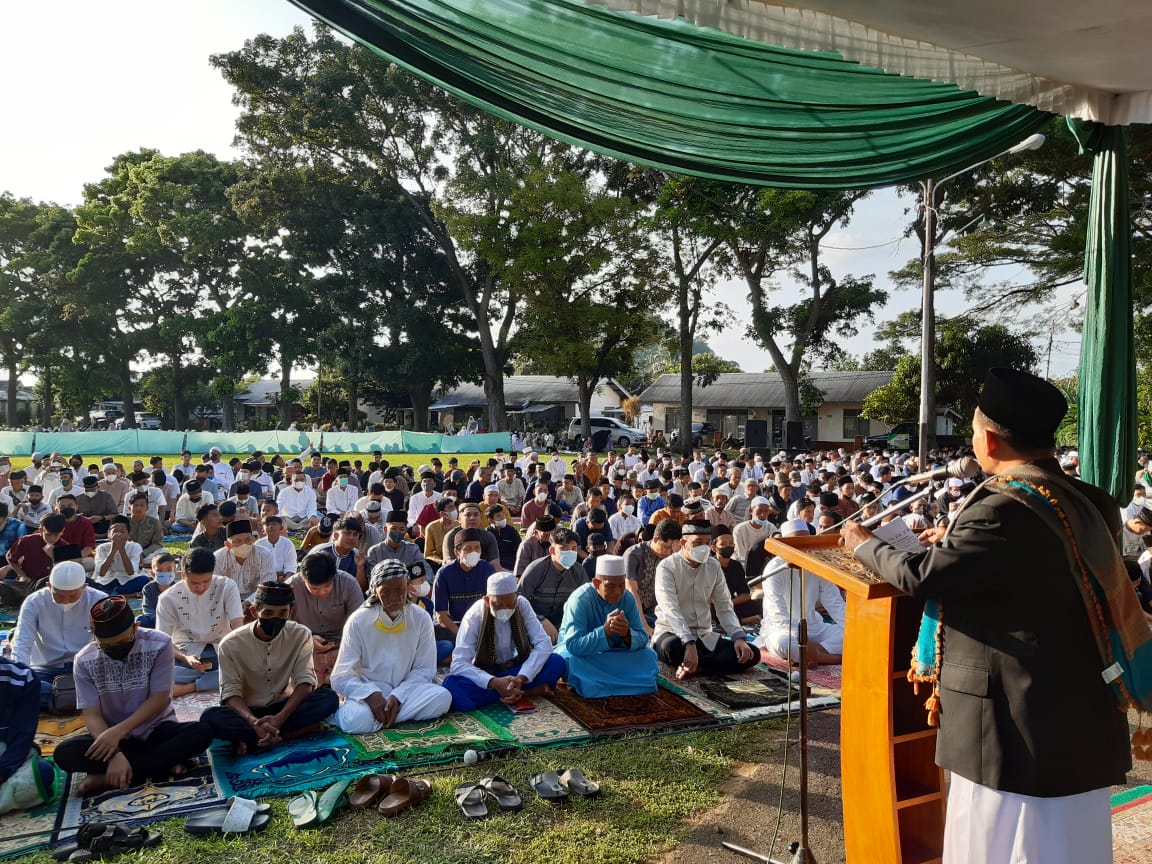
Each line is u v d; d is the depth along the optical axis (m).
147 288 45.59
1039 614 2.22
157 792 4.53
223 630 6.50
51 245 45.34
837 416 41.41
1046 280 22.38
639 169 33.22
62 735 5.41
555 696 6.19
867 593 2.57
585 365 34.75
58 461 15.28
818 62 3.39
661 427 47.78
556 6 2.97
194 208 42.47
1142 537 9.39
